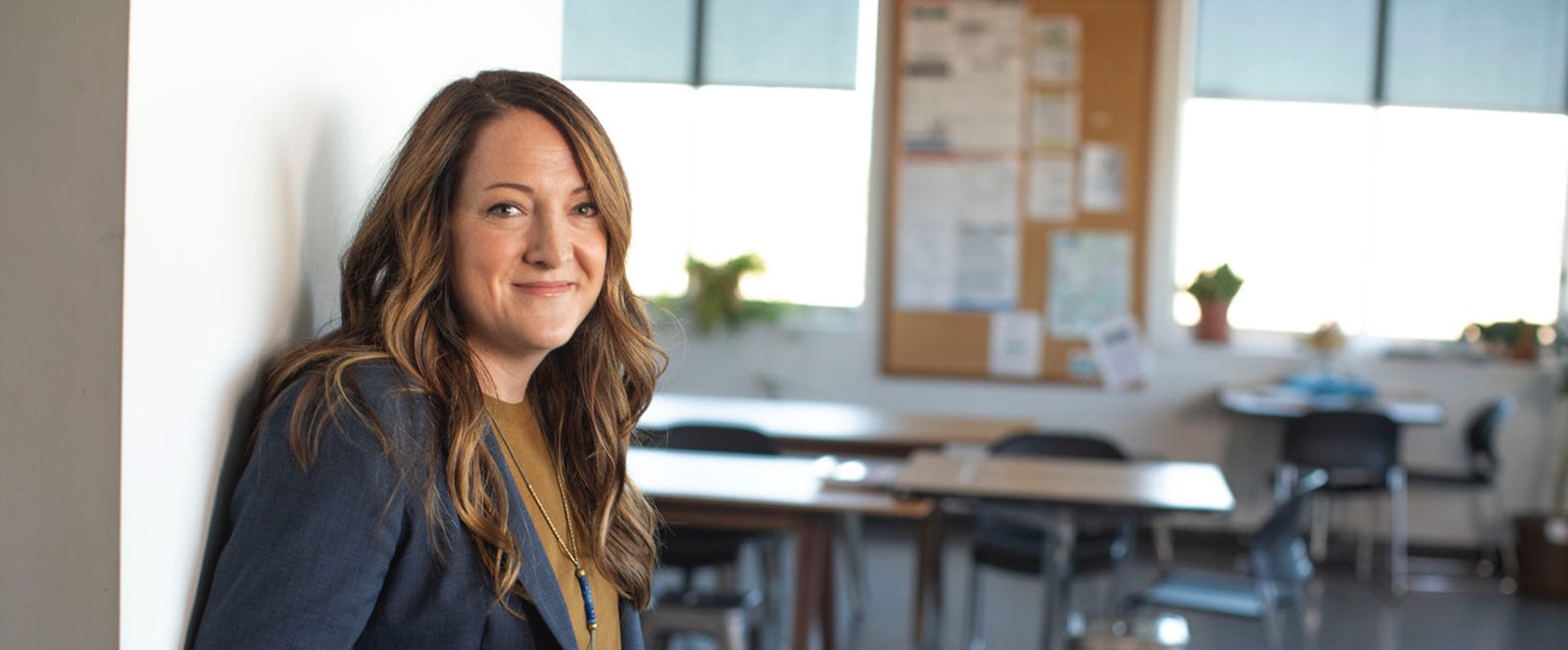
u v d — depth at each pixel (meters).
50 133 1.04
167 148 1.08
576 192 1.35
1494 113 7.52
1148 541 7.53
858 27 7.79
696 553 4.71
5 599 1.07
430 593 1.21
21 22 1.04
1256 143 7.66
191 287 1.14
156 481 1.10
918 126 7.69
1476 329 7.52
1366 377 7.51
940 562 5.28
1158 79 7.56
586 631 1.42
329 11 1.38
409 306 1.26
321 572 1.13
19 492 1.06
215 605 1.13
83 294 1.04
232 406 1.23
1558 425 7.32
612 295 1.44
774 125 7.87
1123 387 7.63
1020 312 7.70
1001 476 4.18
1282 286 7.71
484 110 1.31
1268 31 7.61
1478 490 7.38
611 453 1.51
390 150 1.58
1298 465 6.57
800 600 3.84
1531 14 7.46
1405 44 7.53
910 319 7.75
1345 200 7.64
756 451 4.87
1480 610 6.36
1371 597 6.53
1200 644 5.48
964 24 7.63
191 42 1.11
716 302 7.69
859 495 3.94
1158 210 7.61
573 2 7.89
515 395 1.43
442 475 1.24
